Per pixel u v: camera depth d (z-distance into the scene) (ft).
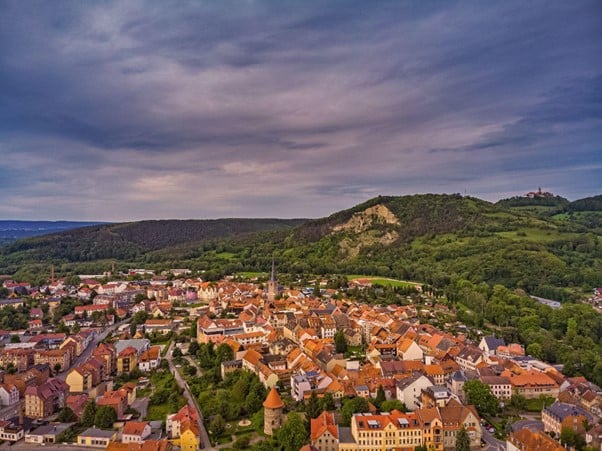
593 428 654.53
